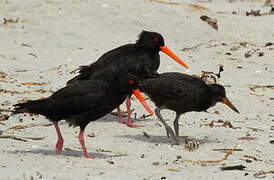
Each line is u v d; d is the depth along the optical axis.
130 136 14.02
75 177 9.98
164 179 10.26
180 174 10.65
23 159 11.12
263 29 28.36
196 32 27.03
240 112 16.66
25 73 19.70
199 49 24.94
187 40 26.03
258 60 23.64
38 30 25.47
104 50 23.72
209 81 19.42
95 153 12.16
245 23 28.80
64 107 11.78
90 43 24.56
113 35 25.73
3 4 27.83
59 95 11.89
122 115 16.09
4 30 25.20
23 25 25.89
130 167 11.05
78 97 11.77
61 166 10.77
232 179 10.48
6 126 13.98
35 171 10.17
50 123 14.52
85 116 11.88
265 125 15.36
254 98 18.16
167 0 35.56
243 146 13.26
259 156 12.50
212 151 12.77
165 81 13.48
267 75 21.36
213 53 24.36
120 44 24.72
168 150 12.77
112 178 10.08
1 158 11.04
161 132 14.56
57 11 27.45
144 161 11.61
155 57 16.31
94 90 11.84
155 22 27.56
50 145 12.61
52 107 11.80
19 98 16.47
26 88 17.72
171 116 16.05
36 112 11.90
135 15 27.98
